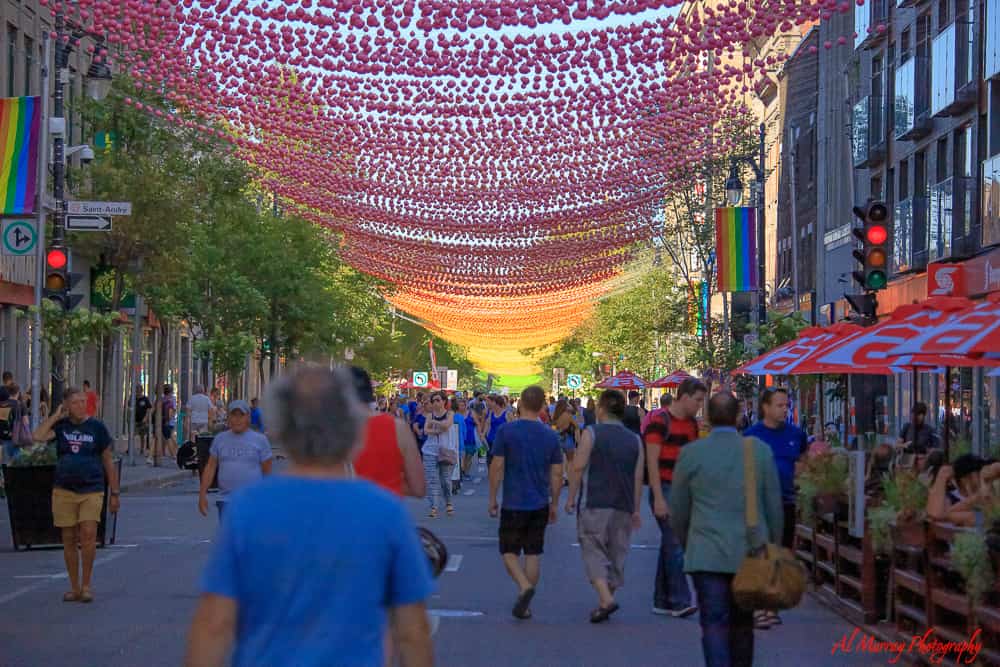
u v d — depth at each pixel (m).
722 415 9.40
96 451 14.20
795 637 12.48
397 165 26.23
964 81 31.66
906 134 36.00
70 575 14.12
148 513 25.61
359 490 4.29
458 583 15.98
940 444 22.14
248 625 4.20
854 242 42.53
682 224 47.75
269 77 22.27
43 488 19.28
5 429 28.81
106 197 36.59
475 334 72.56
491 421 36.00
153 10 19.64
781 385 41.31
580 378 99.19
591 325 79.25
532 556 13.42
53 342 33.53
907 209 35.97
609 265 39.28
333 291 56.97
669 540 13.63
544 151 25.92
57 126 30.53
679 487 9.33
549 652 11.41
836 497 14.42
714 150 27.84
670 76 22.92
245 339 45.72
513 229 31.12
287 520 4.20
